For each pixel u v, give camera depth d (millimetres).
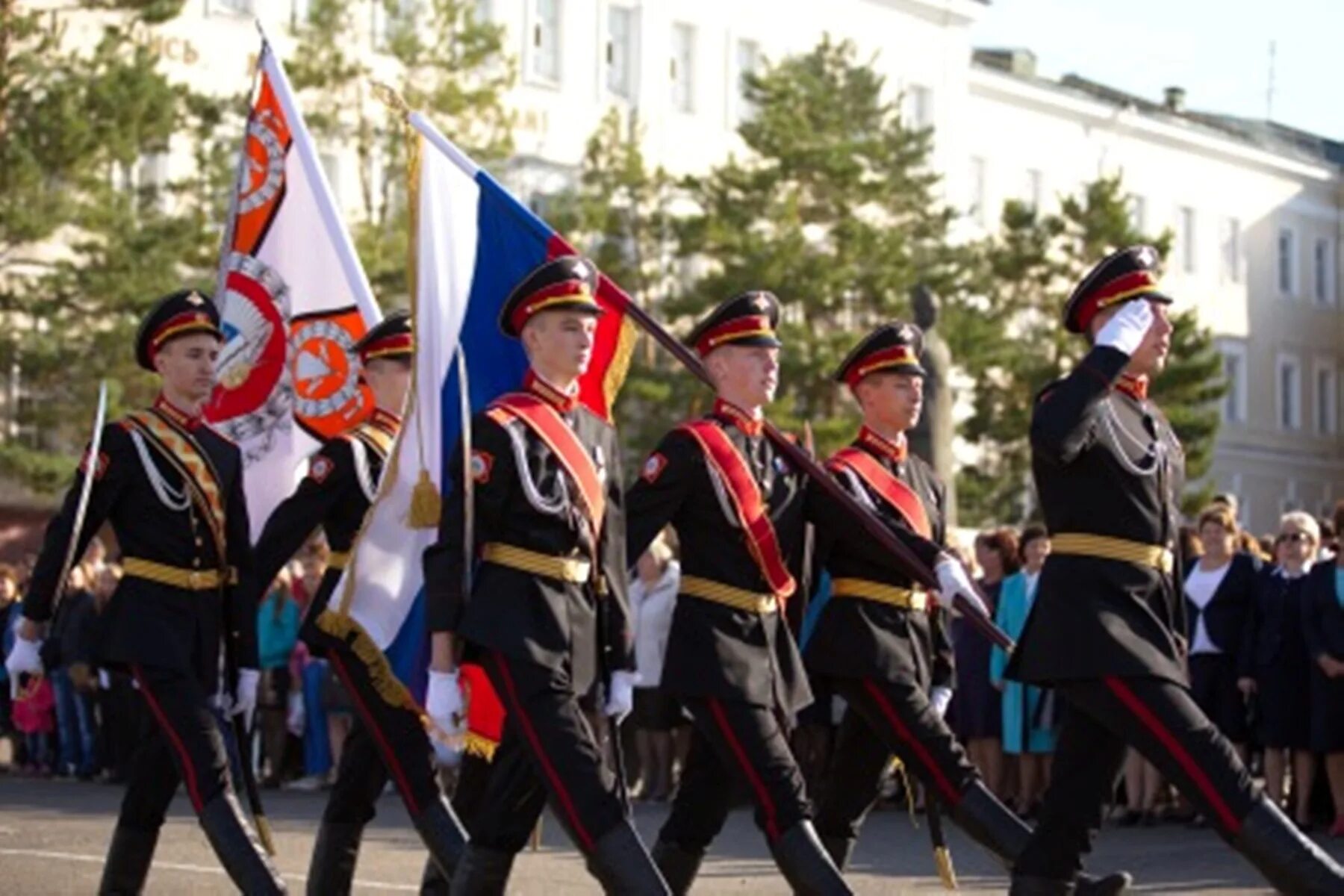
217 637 13469
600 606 12039
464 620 11594
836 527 13203
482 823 11938
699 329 13078
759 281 53281
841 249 54938
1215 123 88312
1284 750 21781
